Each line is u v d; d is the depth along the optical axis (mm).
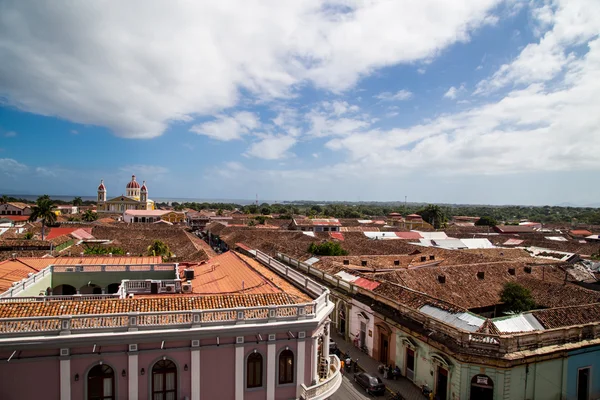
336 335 44406
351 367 36188
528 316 31500
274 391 23234
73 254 56469
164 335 20938
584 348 29156
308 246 72312
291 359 23750
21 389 19453
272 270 37000
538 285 43156
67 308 21828
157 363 21297
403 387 32344
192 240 81625
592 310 33344
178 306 23375
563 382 28422
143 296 26984
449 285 43281
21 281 28234
